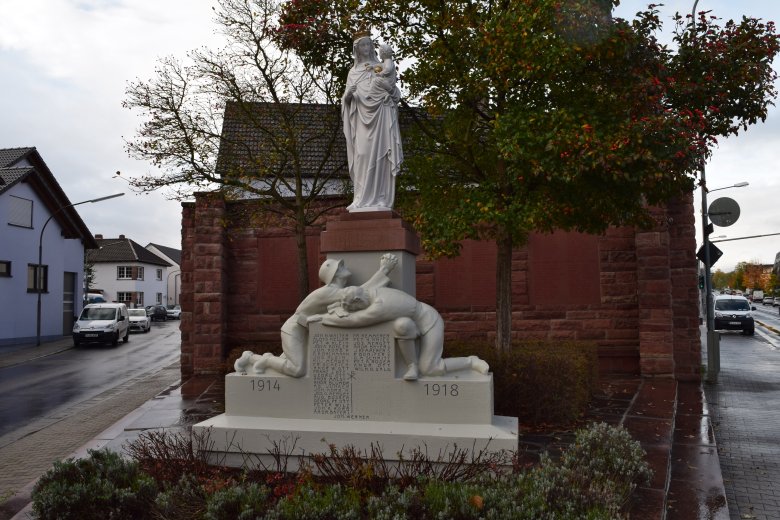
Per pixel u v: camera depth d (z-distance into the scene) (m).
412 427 5.92
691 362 13.84
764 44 8.80
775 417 10.50
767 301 84.94
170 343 30.06
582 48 8.32
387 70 6.96
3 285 28.41
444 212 9.54
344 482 5.00
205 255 14.65
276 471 5.94
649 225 10.16
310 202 14.67
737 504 6.27
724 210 15.41
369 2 9.73
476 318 14.45
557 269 14.20
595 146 7.74
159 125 12.70
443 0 9.34
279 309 15.10
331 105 13.03
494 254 14.48
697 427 8.93
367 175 6.98
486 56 8.83
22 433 10.32
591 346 11.09
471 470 4.94
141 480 4.82
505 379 8.21
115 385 15.77
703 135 8.74
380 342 6.15
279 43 11.42
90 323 27.97
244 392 6.46
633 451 5.51
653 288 13.17
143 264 63.03
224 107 13.18
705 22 9.20
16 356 24.08
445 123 10.12
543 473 4.62
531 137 8.12
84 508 4.63
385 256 6.54
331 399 6.24
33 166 30.70
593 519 3.97
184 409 10.39
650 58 8.59
